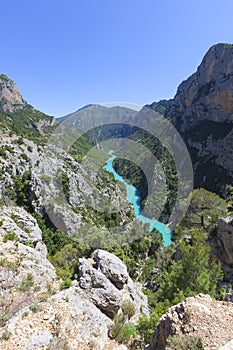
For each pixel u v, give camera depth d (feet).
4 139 177.17
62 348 24.30
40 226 112.16
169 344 21.71
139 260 106.32
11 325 25.93
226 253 82.79
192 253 53.98
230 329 22.38
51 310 28.96
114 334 31.12
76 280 37.45
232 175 212.64
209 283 51.75
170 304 42.60
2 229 52.90
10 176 142.82
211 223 103.09
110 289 35.65
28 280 37.04
